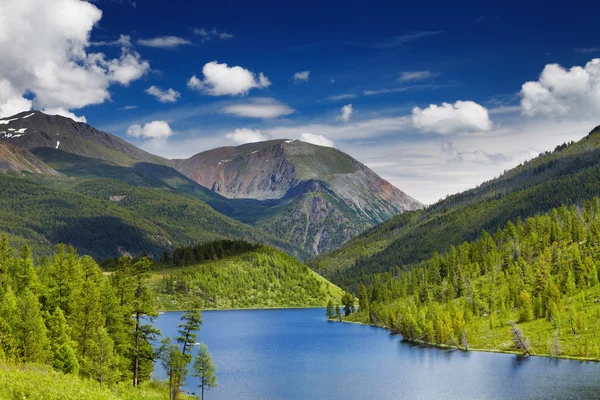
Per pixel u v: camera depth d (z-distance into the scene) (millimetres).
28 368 76062
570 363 167875
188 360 108812
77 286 119688
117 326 102625
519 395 129625
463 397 131500
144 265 105000
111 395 76688
